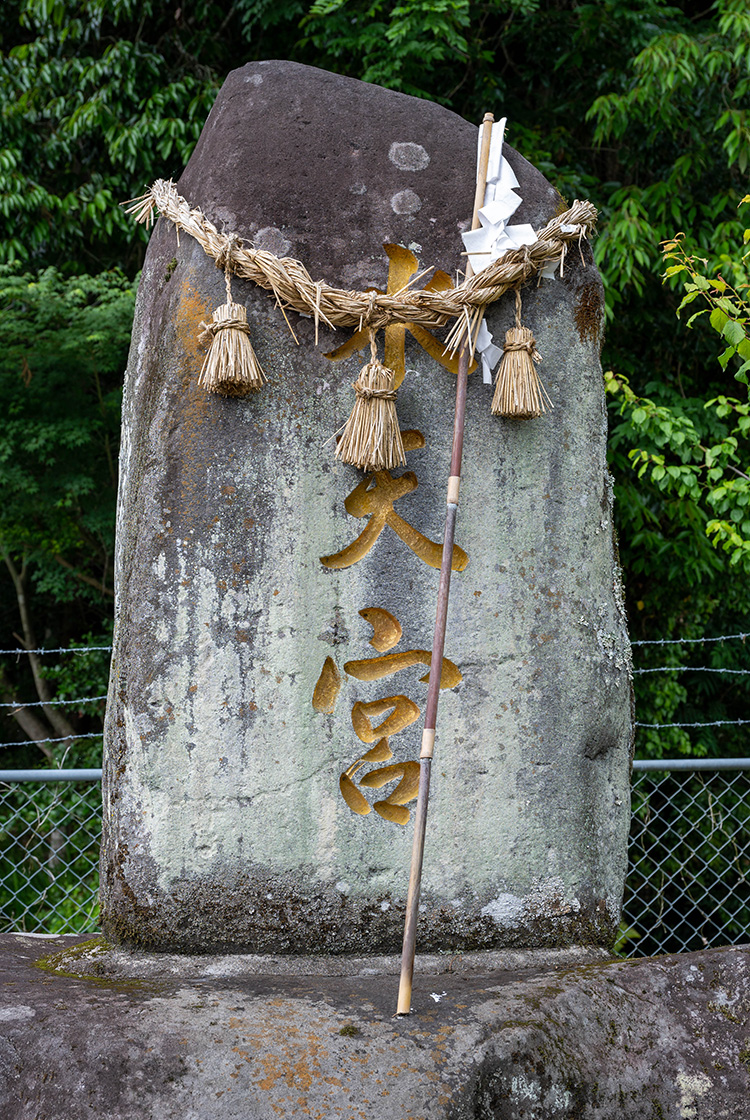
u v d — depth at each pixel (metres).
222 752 2.01
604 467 2.25
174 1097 1.52
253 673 2.03
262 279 2.05
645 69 5.13
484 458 2.14
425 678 2.09
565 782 2.14
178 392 2.06
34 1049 1.60
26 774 2.76
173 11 6.38
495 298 2.11
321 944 2.00
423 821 1.80
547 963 2.05
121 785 2.01
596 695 2.18
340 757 2.05
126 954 1.97
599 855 2.17
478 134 2.24
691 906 5.45
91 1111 1.53
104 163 6.31
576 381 2.21
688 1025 1.83
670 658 5.72
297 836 2.01
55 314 5.78
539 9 6.18
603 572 2.22
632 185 5.56
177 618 2.02
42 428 5.79
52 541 6.21
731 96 5.55
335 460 2.08
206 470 2.05
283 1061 1.56
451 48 5.61
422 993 1.78
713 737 5.93
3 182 5.82
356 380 2.04
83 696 6.31
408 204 2.16
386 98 2.23
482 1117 1.56
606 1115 1.68
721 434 5.43
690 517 5.25
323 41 5.62
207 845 1.99
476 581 2.12
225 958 1.97
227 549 2.04
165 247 2.23
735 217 5.67
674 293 5.74
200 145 2.28
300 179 2.13
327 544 2.07
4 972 1.94
